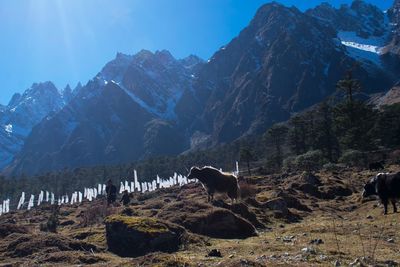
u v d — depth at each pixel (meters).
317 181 37.59
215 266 10.94
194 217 18.80
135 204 31.16
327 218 23.48
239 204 22.06
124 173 107.06
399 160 58.56
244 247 14.71
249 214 21.69
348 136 65.25
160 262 11.34
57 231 23.61
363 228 17.66
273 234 18.59
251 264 10.75
